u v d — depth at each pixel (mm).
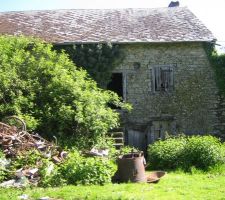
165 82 17562
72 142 12812
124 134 17094
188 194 8703
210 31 18156
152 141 17250
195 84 17641
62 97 13523
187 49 17719
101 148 12766
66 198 8234
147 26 18719
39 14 20297
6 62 13984
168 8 21266
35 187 9305
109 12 20719
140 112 17328
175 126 17422
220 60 17656
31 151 10461
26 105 13438
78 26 18609
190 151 12094
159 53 17578
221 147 12438
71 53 16828
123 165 9977
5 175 9656
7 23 19094
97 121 13242
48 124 13477
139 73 17422
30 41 15695
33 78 14031
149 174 10742
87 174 9719
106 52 16922
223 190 9102
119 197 8188
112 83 20609
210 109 17609
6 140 10547
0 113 13039
